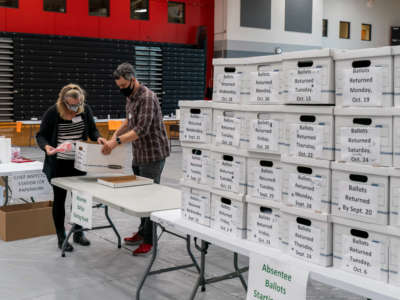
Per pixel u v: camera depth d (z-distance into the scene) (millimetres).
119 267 3738
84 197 3447
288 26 15758
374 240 1787
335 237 1917
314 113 1981
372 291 1688
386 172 1740
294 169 2045
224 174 2375
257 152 2223
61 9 12938
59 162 4023
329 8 17562
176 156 10891
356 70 1844
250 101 2275
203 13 15617
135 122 3916
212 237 2354
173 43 15047
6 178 4816
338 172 1894
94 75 13445
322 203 1943
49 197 6219
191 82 15336
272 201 2158
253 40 15109
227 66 2385
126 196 3287
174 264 3832
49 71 12688
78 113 4020
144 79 14477
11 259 3875
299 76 2041
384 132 1764
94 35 13508
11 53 12086
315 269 1905
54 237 4500
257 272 2096
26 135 12289
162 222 2689
